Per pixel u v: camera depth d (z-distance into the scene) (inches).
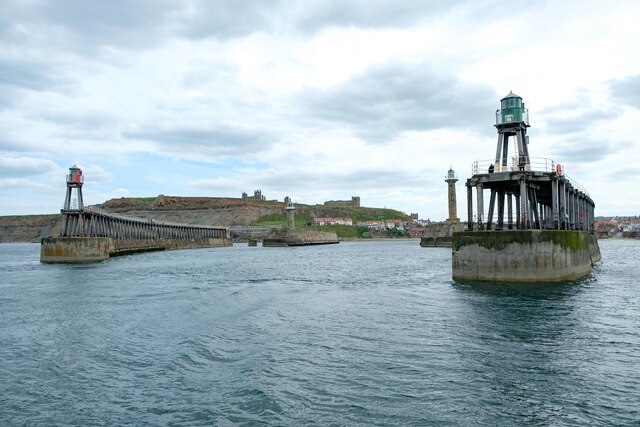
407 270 2439.7
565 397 600.1
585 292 1362.0
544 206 2755.9
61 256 3211.1
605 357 752.3
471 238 1561.3
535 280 1472.7
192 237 7632.9
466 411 565.9
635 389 621.3
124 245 4643.2
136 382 689.0
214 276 2188.7
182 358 792.9
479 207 1590.8
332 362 755.4
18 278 2094.0
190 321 1086.4
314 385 657.6
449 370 705.0
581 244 1694.1
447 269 2438.5
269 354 805.2
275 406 590.2
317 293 1549.0
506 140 1787.6
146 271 2472.9
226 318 1115.3
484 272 1535.4
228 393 637.3
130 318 1129.4
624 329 928.3
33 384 690.2
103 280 1994.3
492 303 1213.7
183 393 642.2
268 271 2482.8
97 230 3971.5
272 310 1217.4
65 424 559.8
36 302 1379.2
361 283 1838.1
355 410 575.2
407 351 805.9
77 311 1227.9
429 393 620.7
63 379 708.7
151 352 836.0
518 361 739.4
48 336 962.1
